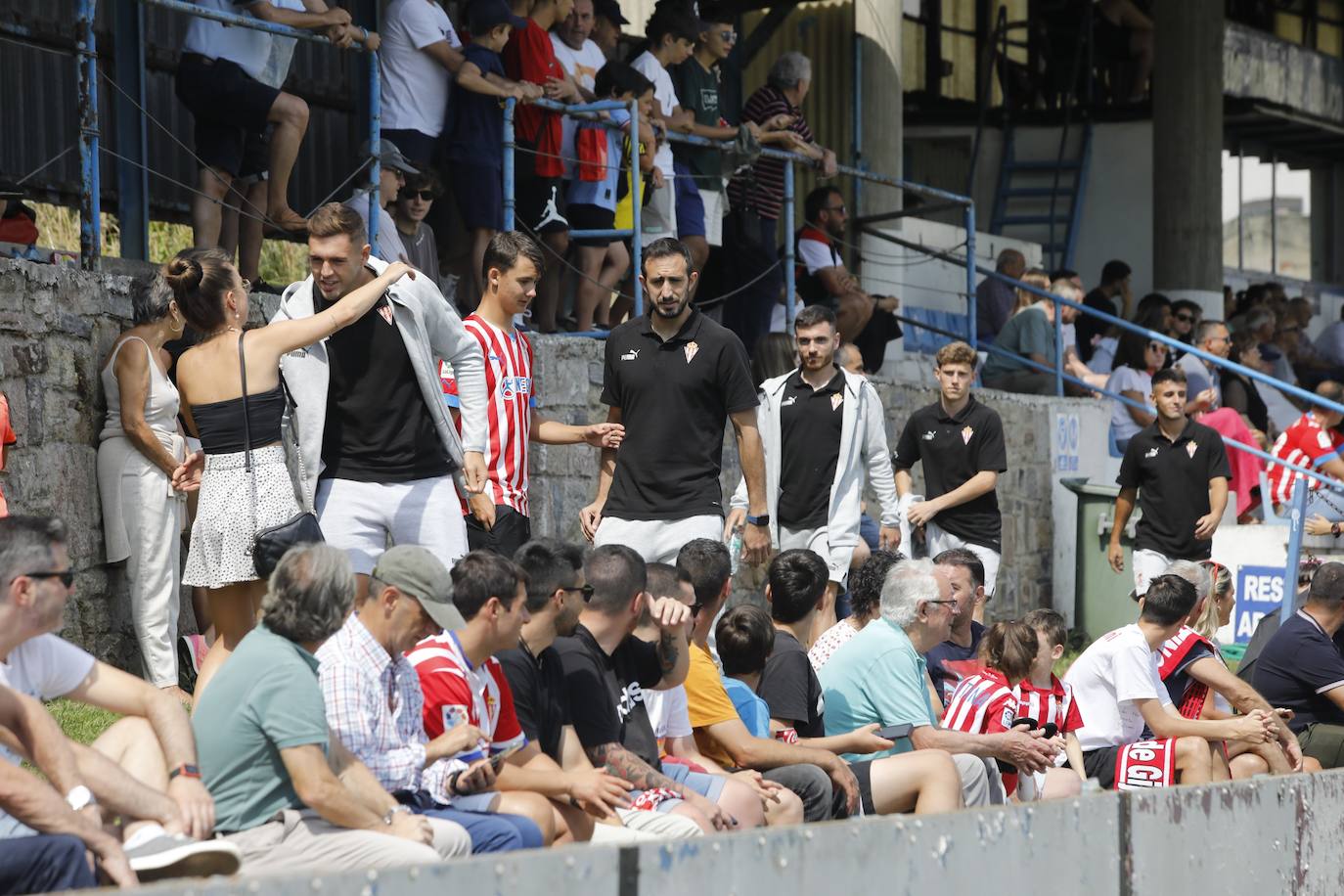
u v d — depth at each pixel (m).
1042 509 46.97
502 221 33.25
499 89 32.50
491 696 18.08
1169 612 26.39
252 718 15.41
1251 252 77.75
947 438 34.22
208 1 28.84
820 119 52.91
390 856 15.25
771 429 29.52
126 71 32.28
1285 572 33.41
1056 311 49.69
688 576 21.09
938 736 22.53
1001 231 68.50
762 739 21.22
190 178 36.66
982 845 16.22
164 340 25.08
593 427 25.30
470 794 17.48
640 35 47.97
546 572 18.89
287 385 21.30
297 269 39.81
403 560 16.91
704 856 13.78
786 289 40.19
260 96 28.95
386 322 21.67
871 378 40.78
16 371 23.50
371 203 30.41
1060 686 25.48
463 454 22.64
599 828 18.53
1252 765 27.14
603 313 37.00
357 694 16.66
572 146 35.28
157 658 24.97
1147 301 57.06
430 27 32.16
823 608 29.06
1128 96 69.62
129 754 15.73
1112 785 25.98
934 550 34.38
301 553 15.70
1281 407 61.03
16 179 32.94
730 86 50.66
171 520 25.11
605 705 19.53
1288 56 74.44
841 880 14.91
